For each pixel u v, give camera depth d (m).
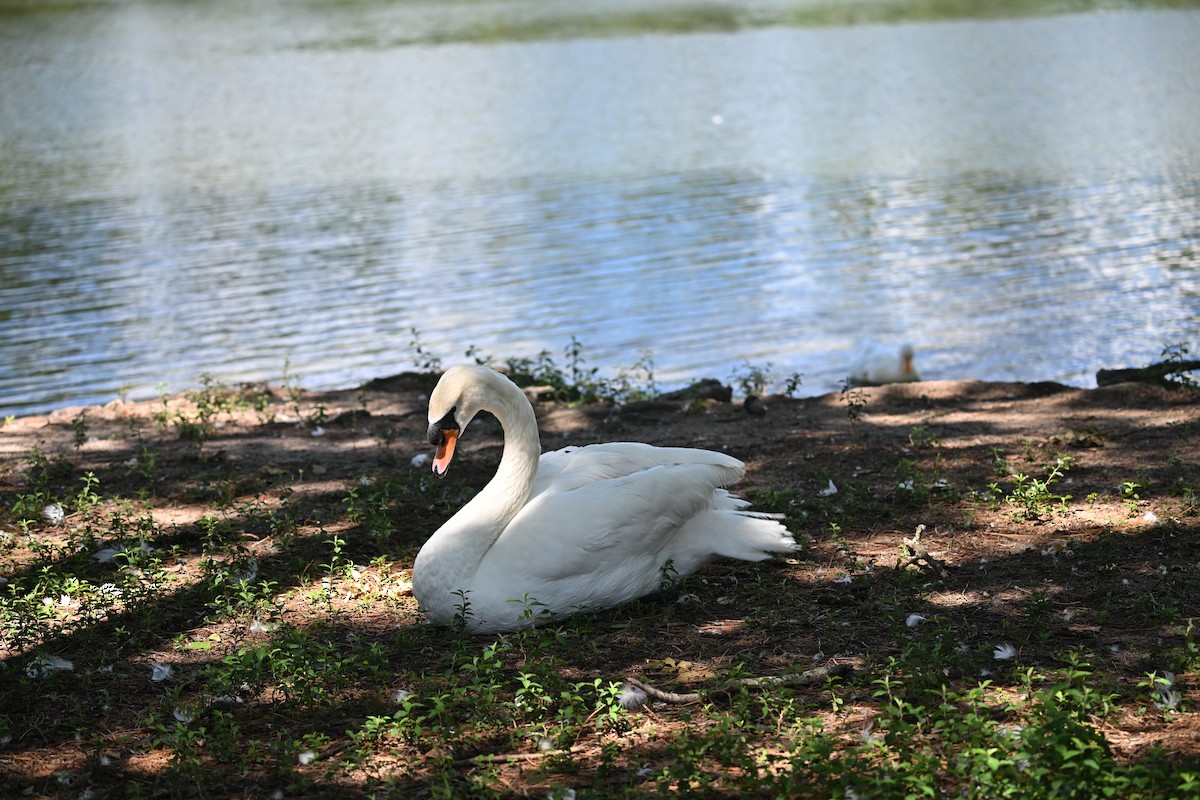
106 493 9.16
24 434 11.17
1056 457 8.97
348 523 8.37
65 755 5.36
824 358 14.85
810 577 7.01
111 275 20.05
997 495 8.17
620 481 6.47
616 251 20.45
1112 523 7.52
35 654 6.15
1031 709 5.09
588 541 6.27
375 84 42.12
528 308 17.45
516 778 4.97
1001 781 4.47
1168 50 40.50
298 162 29.61
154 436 10.94
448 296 18.22
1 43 57.06
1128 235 19.91
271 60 49.22
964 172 25.42
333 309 17.77
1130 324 15.41
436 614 6.38
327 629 6.61
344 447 10.38
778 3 62.38
